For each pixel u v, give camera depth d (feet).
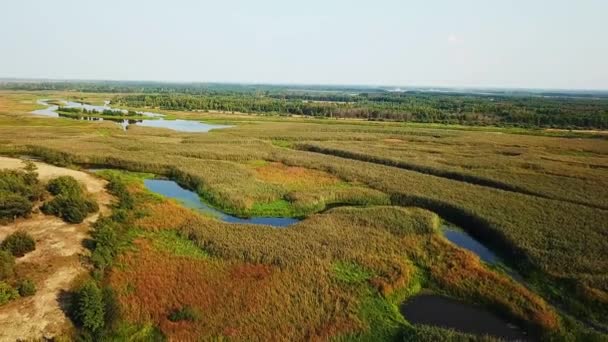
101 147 225.35
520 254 108.06
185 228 119.75
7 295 76.33
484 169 198.49
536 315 82.94
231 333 75.00
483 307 88.89
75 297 77.46
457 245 119.75
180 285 89.20
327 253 104.99
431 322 83.10
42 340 68.18
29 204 114.62
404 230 122.11
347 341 75.77
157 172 190.19
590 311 85.71
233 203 147.23
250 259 101.65
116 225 116.06
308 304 84.89
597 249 108.17
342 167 195.52
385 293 90.58
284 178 180.34
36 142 233.35
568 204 143.54
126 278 90.79
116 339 72.84
